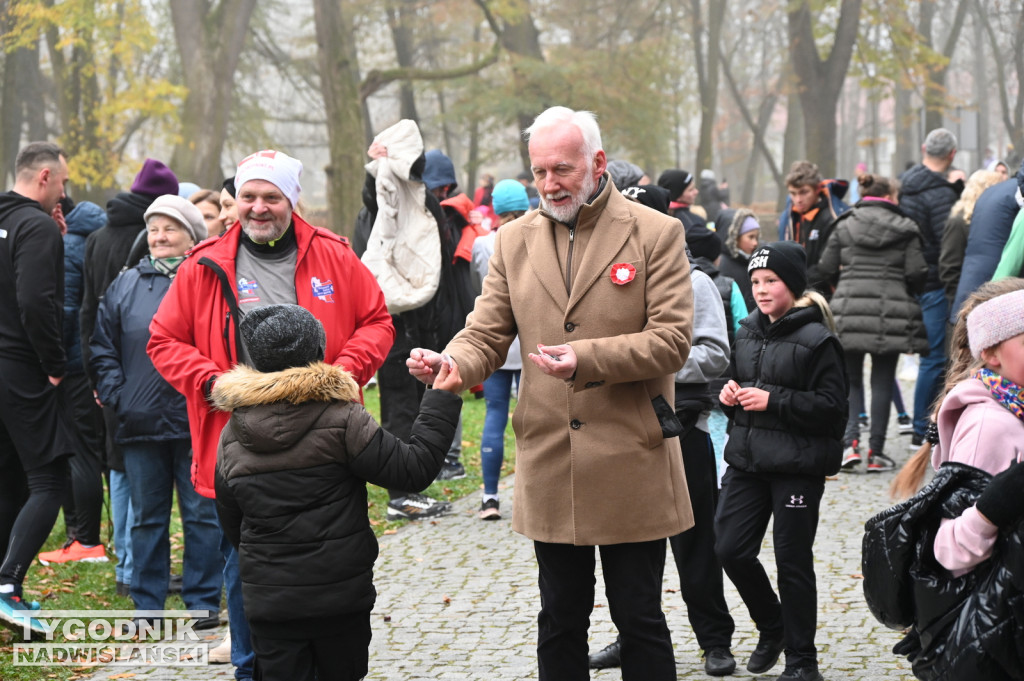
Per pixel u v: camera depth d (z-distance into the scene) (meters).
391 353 7.36
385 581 6.06
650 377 3.44
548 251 3.61
